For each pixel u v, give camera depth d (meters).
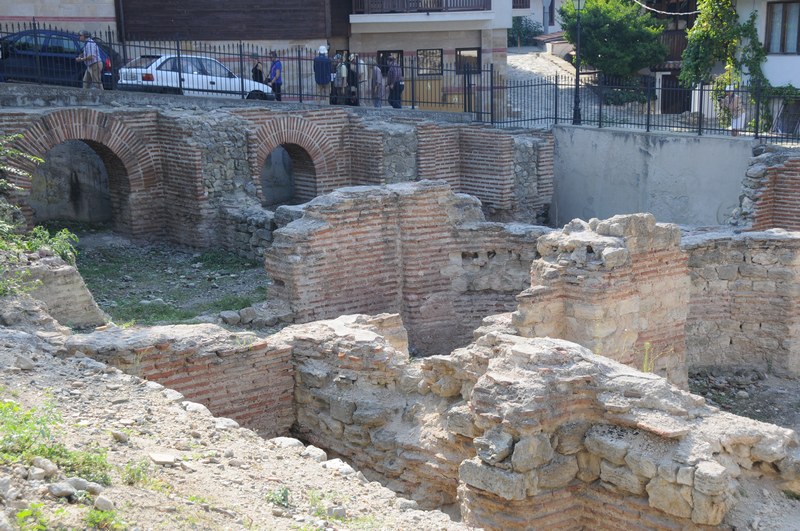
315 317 16.36
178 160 22.83
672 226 14.01
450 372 10.00
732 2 32.25
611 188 26.33
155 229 23.50
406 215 17.05
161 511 6.30
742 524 7.62
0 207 18.58
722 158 23.66
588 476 8.47
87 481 6.41
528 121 31.19
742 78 32.41
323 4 33.59
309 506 7.03
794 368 16.31
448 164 26.81
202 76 28.31
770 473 8.12
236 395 11.23
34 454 6.60
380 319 12.41
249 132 23.33
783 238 16.02
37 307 11.58
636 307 13.63
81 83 26.97
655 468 7.90
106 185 24.59
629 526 8.20
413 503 7.52
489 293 17.94
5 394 8.39
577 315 13.34
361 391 10.91
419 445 10.03
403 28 35.47
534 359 8.66
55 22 30.33
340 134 26.09
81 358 10.01
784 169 21.59
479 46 36.06
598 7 40.19
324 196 16.62
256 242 21.25
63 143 23.88
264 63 33.31
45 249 13.56
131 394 8.98
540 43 52.72
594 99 38.19
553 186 27.92
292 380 11.61
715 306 16.44
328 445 11.25
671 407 8.16
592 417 8.54
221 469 7.45
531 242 17.56
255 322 15.91
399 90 31.55
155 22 32.06
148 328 11.48
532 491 8.23
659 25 41.47
